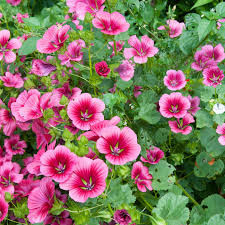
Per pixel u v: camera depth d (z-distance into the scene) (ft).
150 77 2.74
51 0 4.84
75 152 1.61
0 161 2.26
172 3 4.86
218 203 2.19
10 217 2.08
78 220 1.62
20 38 2.46
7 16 3.13
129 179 2.12
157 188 2.16
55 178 1.53
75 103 1.81
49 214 1.90
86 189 1.57
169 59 2.84
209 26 2.36
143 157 2.27
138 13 3.12
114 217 1.64
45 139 2.04
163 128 2.49
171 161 2.58
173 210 1.95
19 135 2.49
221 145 2.34
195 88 2.62
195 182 2.58
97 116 1.82
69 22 2.58
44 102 1.92
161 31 3.16
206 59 2.73
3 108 2.28
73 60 2.09
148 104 2.51
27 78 2.39
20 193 1.99
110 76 2.26
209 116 2.31
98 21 2.04
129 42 2.50
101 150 1.62
